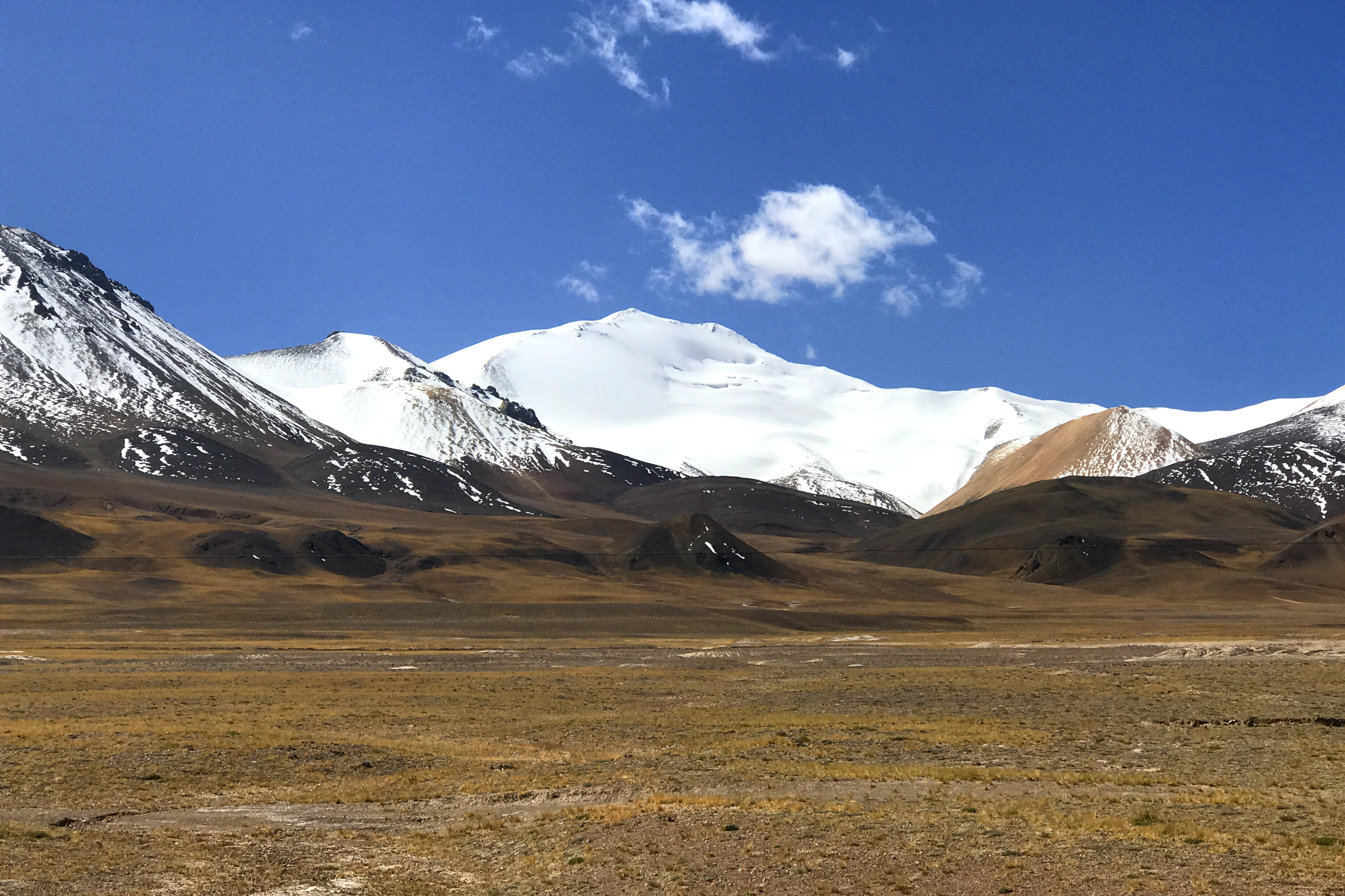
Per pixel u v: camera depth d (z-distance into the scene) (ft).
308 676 303.48
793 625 560.61
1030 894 84.12
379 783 146.41
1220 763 149.69
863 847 98.84
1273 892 81.10
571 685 280.72
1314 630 527.40
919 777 138.51
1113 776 135.64
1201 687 252.21
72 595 605.73
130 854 108.47
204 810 130.31
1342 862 87.76
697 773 145.18
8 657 354.33
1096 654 367.04
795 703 242.37
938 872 90.89
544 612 563.07
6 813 126.93
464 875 102.06
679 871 96.02
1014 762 155.33
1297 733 181.16
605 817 116.06
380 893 96.48
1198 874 85.81
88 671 315.99
